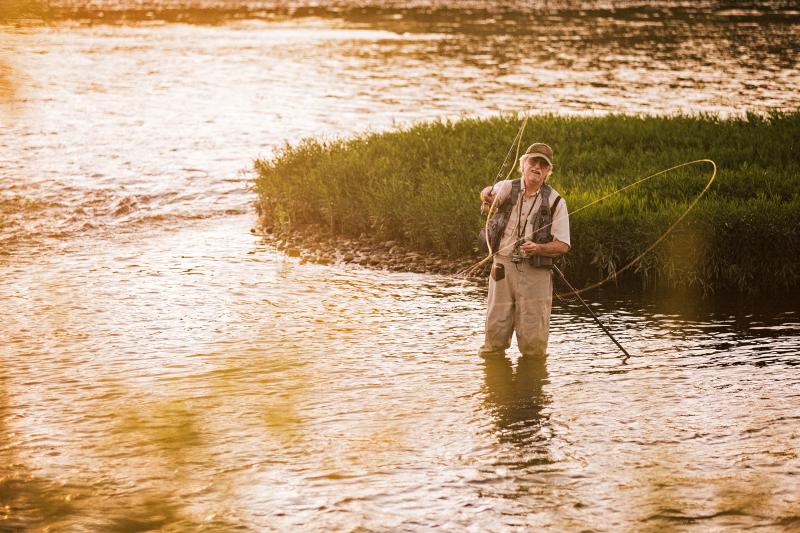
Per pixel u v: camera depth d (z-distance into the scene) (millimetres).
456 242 31766
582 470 15062
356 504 13766
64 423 16875
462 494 14156
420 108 68625
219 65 94062
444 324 24297
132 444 15844
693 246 28219
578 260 29719
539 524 13109
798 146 40406
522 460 15516
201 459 15250
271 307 25812
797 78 83625
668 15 155125
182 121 62938
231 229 36500
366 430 16828
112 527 12922
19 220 36938
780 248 28266
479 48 109750
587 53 104562
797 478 14570
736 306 26359
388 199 33875
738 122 47406
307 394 18625
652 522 13086
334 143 43406
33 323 23922
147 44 111562
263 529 12945
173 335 23031
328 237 34719
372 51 106688
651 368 20656
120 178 44906
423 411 17922
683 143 42719
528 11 165250
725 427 16969
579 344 22547
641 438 16469
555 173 37281
